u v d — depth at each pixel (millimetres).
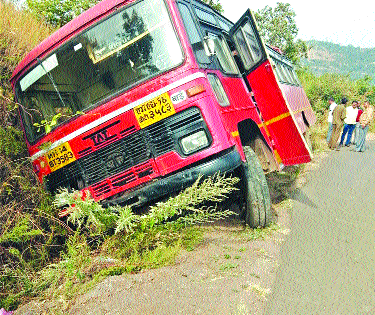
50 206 4152
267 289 3004
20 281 3527
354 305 2762
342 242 3939
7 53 6785
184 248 3803
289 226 4535
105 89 3967
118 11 3977
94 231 4020
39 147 4242
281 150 5418
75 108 4082
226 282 3035
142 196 3678
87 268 3510
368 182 6473
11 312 2988
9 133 4578
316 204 5426
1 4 8508
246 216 4383
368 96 22953
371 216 4699
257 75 5293
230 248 3787
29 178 4430
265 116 5410
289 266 3438
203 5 5203
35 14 10055
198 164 3662
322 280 3150
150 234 3779
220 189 3570
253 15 4836
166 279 3156
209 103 3639
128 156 3771
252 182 4168
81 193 3986
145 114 3684
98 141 3863
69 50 4148
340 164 8641
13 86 4652
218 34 5312
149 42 3855
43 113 4316
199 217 3910
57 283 3475
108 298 2965
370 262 3438
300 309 2730
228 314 2611
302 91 11883
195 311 2658
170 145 3645
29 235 3891
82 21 4109
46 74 4277
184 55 3729
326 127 16359
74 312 2879
